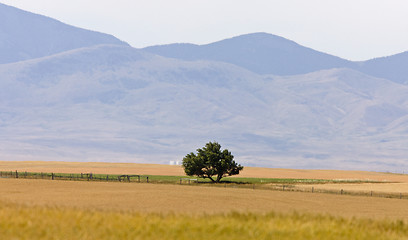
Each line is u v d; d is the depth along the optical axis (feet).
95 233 234.38
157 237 233.55
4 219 253.65
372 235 262.47
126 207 428.15
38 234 228.63
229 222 271.49
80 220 258.98
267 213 319.27
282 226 267.18
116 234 234.17
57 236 226.38
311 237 246.27
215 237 239.09
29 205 325.21
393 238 261.65
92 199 490.90
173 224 258.98
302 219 298.76
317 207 503.20
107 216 277.44
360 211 483.10
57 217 266.98
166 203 478.59
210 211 419.74
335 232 257.55
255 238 240.32
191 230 249.55
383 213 468.75
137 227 248.32
